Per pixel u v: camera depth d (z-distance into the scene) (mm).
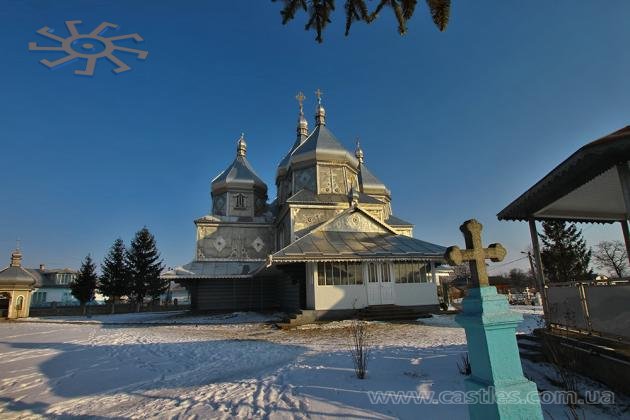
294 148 37125
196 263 30078
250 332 17141
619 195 8781
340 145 30922
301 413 5590
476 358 3410
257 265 30344
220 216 32844
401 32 4270
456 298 43156
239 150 37125
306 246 18797
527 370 7148
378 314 17938
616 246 46750
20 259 39562
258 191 34844
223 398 6730
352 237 20594
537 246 9242
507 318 3293
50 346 15492
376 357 9250
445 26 3594
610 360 6184
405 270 19641
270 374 8336
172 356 12062
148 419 5980
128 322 26688
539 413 3146
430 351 9648
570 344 7109
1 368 10945
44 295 60312
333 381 7137
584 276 28656
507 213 9320
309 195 27859
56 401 7430
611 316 6738
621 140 6020
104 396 7680
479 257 3596
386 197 36250
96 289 49312
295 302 23625
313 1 4352
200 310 29359
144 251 47812
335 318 18234
